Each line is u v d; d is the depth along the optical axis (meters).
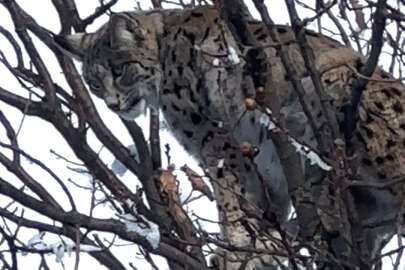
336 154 5.88
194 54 9.30
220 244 6.22
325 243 6.21
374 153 8.09
